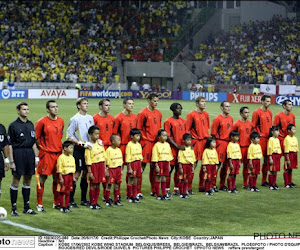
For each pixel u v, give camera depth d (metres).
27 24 60.66
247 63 57.97
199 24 62.38
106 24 63.56
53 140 11.02
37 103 44.03
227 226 9.93
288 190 13.59
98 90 55.66
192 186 14.14
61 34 61.28
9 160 10.24
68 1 64.94
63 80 56.09
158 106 43.66
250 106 46.25
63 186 10.83
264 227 9.87
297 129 27.31
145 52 60.94
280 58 57.47
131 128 12.54
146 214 10.81
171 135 12.80
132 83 58.72
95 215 10.70
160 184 13.54
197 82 58.19
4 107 38.19
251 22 62.47
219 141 13.35
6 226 9.69
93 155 11.18
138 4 66.31
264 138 14.09
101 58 59.91
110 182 11.48
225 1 63.56
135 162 11.91
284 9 62.53
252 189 13.46
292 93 50.12
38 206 10.95
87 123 11.80
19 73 53.78
